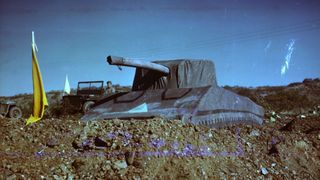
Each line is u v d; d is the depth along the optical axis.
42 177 5.71
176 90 10.05
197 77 11.38
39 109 8.19
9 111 18.78
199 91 9.79
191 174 6.25
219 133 7.96
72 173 5.97
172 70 11.09
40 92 8.25
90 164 6.14
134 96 10.42
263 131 8.92
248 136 8.45
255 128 9.16
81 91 20.09
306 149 8.27
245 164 7.14
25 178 5.60
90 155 6.37
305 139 8.73
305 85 37.75
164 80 11.07
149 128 7.14
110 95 11.03
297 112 19.84
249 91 32.69
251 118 12.00
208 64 11.86
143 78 11.52
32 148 6.46
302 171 7.56
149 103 9.85
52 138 6.79
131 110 9.73
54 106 19.92
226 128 9.30
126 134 6.93
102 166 6.11
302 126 10.38
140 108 9.62
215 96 9.90
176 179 6.13
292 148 8.10
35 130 7.11
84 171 6.02
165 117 8.56
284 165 7.51
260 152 7.77
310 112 18.73
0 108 18.52
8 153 6.21
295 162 7.77
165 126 7.36
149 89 11.22
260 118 13.05
